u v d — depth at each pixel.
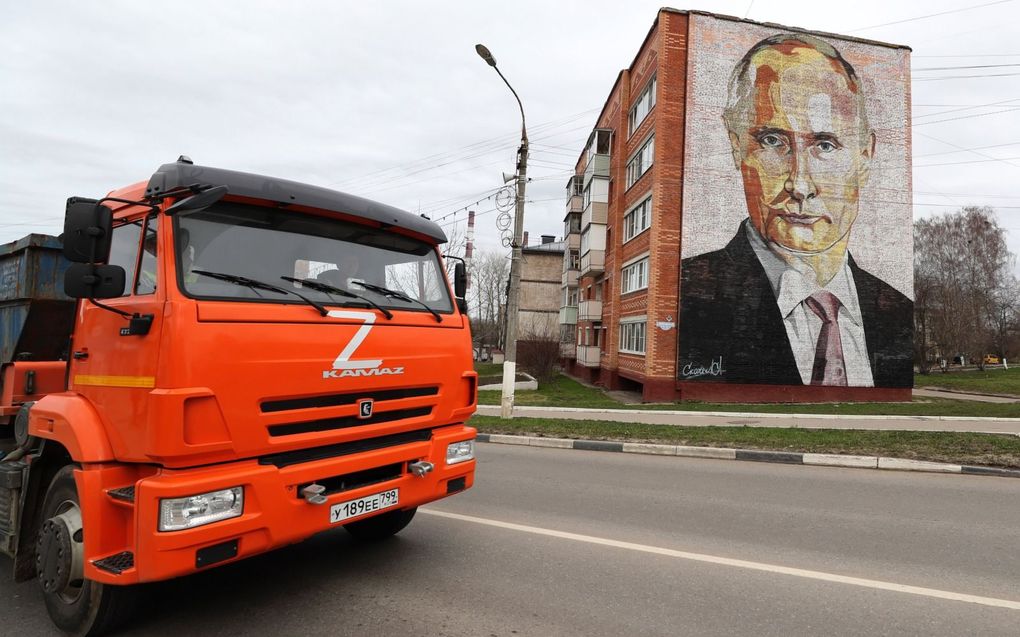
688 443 9.84
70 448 3.23
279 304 3.30
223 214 3.35
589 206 32.69
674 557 4.61
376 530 4.91
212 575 4.17
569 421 12.73
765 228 22.50
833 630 3.38
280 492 3.15
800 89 22.94
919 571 4.34
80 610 3.22
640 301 24.20
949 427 12.54
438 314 4.26
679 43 22.73
